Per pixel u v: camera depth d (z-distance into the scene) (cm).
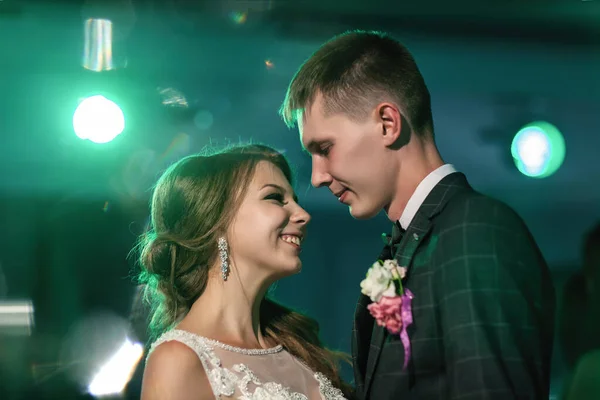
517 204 646
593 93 606
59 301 521
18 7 531
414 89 254
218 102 567
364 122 250
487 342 217
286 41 556
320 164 261
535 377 218
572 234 657
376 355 250
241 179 286
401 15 546
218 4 529
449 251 232
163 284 293
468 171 619
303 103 258
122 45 539
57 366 497
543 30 571
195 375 261
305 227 293
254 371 272
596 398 321
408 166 253
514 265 225
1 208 555
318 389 288
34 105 557
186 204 288
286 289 686
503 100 607
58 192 561
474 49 582
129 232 540
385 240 274
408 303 240
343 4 535
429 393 236
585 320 334
